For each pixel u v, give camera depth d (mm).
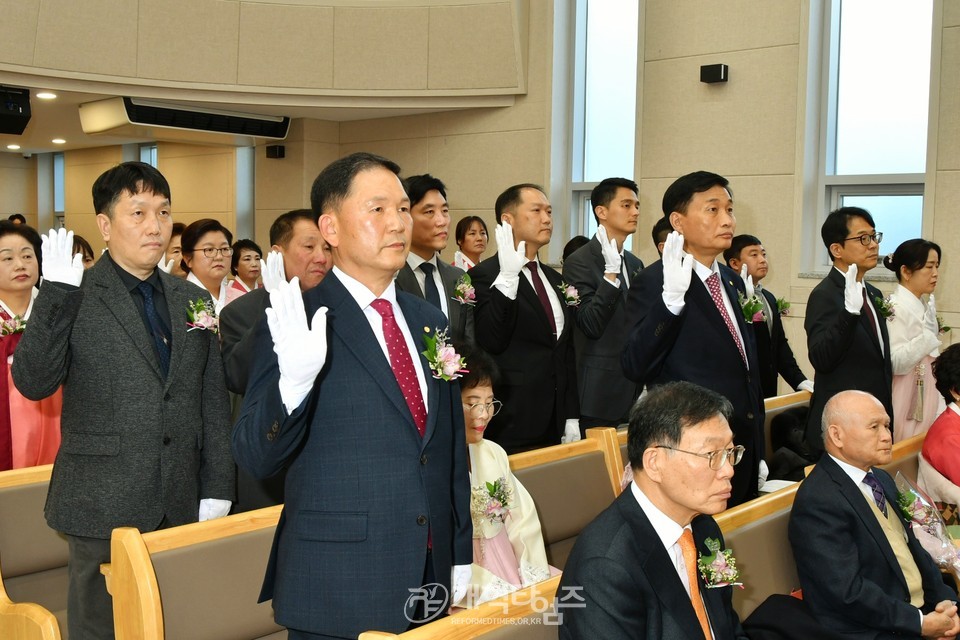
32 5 7645
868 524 2650
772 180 7008
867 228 4086
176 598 2209
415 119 9352
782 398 4648
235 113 9180
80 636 2512
